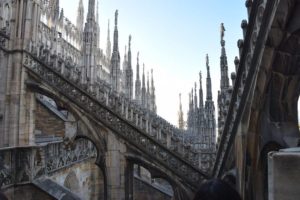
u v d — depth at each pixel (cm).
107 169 1938
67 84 2111
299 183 396
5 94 2275
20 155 1948
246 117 1129
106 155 1950
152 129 2009
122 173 1925
